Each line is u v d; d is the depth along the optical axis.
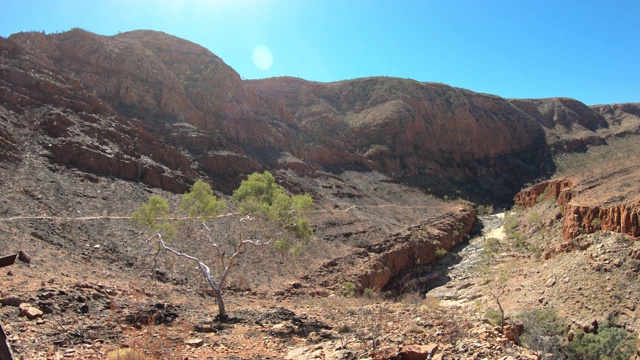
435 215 70.88
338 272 38.44
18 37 56.09
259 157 69.81
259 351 12.09
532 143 131.25
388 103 114.06
